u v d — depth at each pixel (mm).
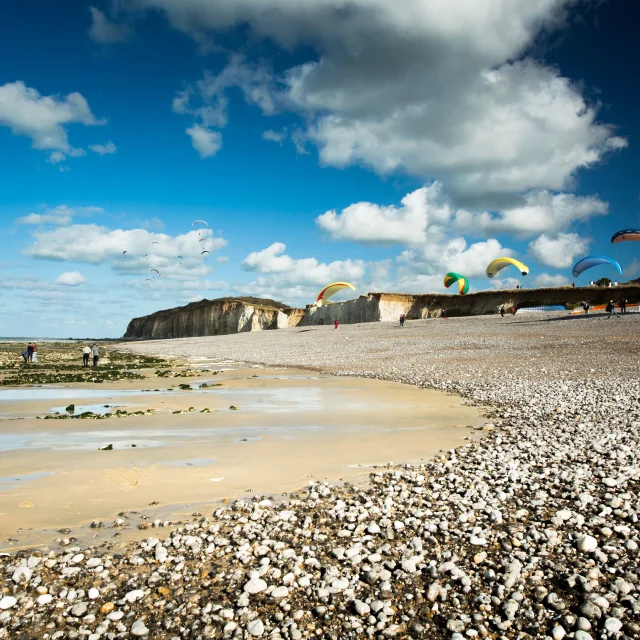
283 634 4953
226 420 16250
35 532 7199
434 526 7215
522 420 15664
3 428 15000
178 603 5449
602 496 8375
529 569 5980
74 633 4918
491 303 87688
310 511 8031
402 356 38719
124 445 12672
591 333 40688
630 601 5242
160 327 175500
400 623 5117
